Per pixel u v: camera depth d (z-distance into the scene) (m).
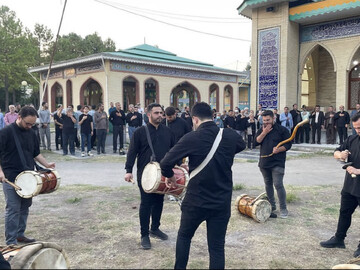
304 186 7.92
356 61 16.44
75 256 4.08
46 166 4.61
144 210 4.36
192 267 3.75
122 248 4.33
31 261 2.66
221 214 3.10
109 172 9.93
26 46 38.38
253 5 16.33
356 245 4.48
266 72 16.59
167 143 4.52
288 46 15.83
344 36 15.15
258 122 15.48
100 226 5.15
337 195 7.05
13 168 4.24
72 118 13.29
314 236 4.78
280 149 5.40
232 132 3.24
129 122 14.06
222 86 29.83
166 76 25.44
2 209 6.18
